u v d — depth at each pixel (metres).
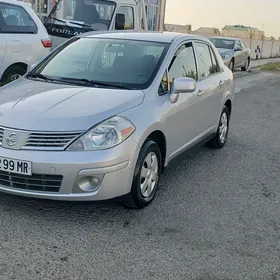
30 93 4.79
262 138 8.26
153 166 4.78
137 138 4.34
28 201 4.67
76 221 4.32
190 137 5.78
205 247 3.99
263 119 10.11
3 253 3.70
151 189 4.80
